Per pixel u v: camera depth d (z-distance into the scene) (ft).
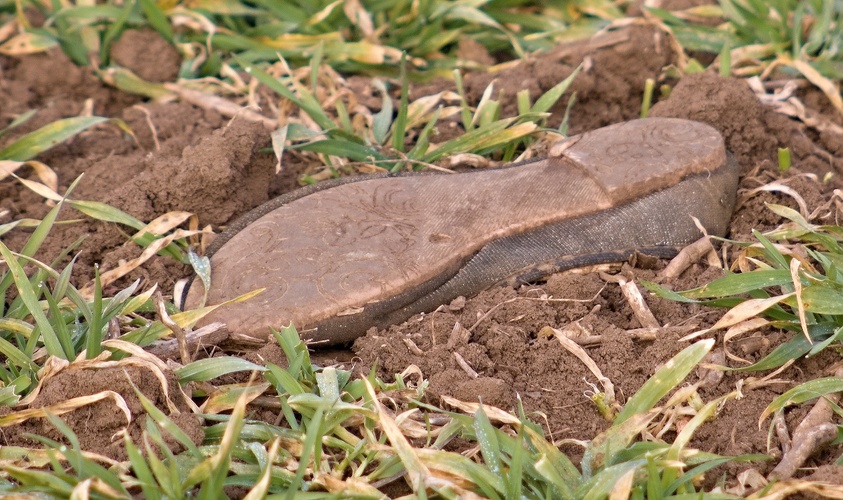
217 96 17.93
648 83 17.56
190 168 14.51
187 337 12.11
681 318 12.69
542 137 16.42
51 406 10.80
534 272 13.52
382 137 16.47
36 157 16.34
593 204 13.80
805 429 10.91
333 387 11.23
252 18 20.08
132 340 11.89
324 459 10.72
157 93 18.17
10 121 17.44
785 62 18.21
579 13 20.61
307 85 18.21
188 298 13.08
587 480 10.12
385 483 10.55
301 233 13.58
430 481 9.95
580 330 12.42
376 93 18.37
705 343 10.84
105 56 18.72
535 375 12.15
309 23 19.13
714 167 14.38
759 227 14.65
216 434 10.98
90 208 13.99
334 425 10.96
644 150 14.40
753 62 18.75
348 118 16.98
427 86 18.48
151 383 11.15
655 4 19.98
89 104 17.84
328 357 12.84
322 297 12.75
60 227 14.52
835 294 11.58
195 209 14.65
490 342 12.44
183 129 17.15
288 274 13.04
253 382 11.94
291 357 11.73
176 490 9.59
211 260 13.48
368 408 11.19
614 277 13.48
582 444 10.84
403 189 14.32
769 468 10.69
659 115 16.24
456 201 13.99
